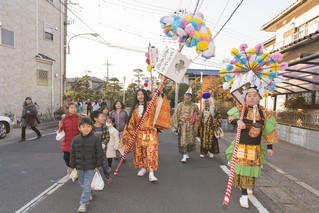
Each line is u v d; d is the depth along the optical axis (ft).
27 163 20.71
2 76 46.42
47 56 59.77
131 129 17.42
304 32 41.09
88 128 12.30
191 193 14.70
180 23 15.17
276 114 38.24
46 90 58.95
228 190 11.65
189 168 20.01
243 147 13.04
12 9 47.88
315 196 14.40
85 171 12.47
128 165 20.56
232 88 14.25
